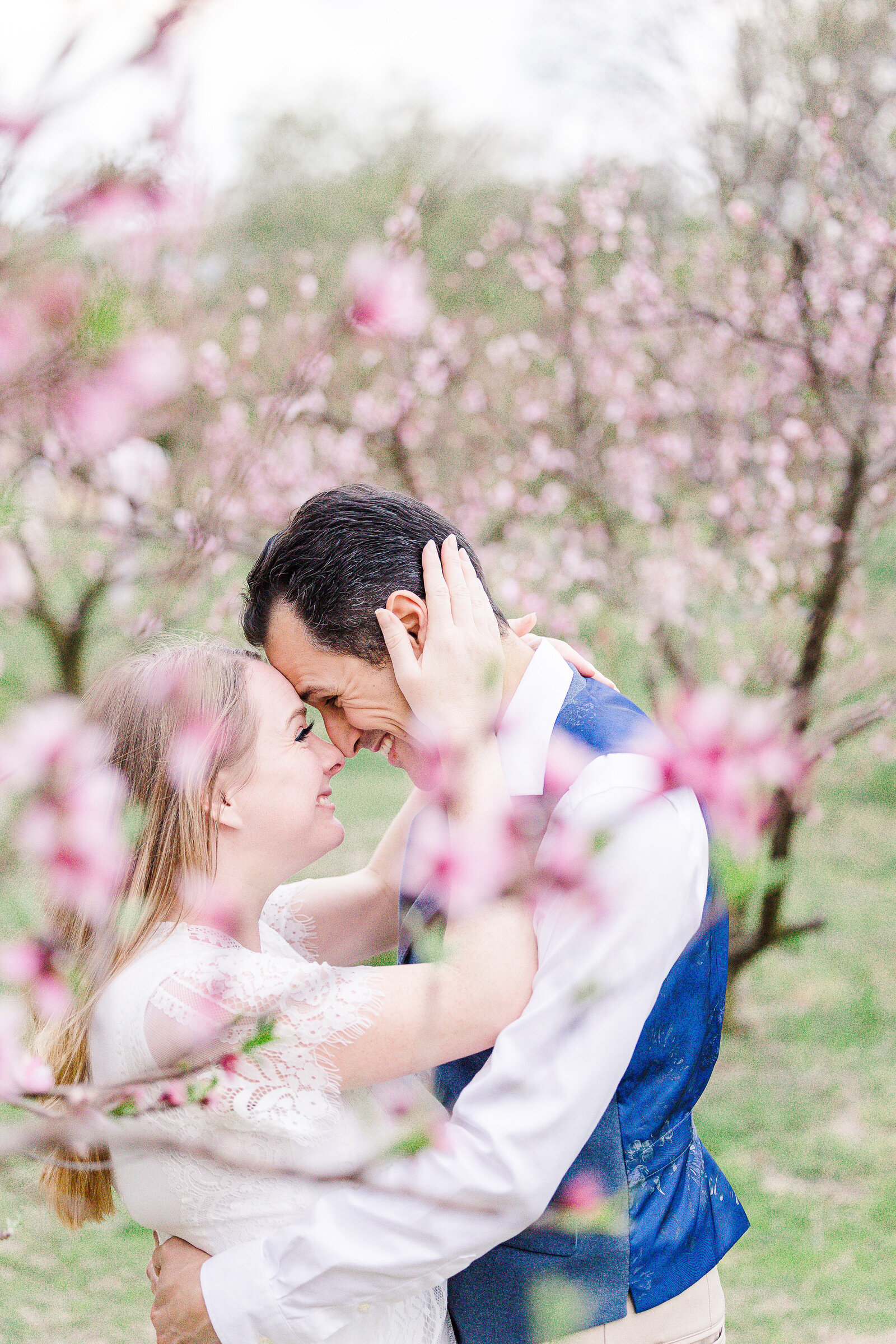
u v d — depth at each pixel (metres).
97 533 1.82
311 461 5.57
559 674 1.55
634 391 6.20
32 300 0.64
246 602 1.62
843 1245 3.45
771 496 5.56
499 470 6.28
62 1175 1.48
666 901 1.29
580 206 6.30
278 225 12.19
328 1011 1.28
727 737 0.81
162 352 0.67
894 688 1.64
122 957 1.37
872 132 5.94
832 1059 4.73
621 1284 1.38
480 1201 1.24
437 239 7.25
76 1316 2.85
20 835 0.86
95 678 1.46
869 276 5.48
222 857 1.48
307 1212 1.30
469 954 1.33
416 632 1.52
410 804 1.91
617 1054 1.28
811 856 7.20
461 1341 1.50
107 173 0.60
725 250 6.07
